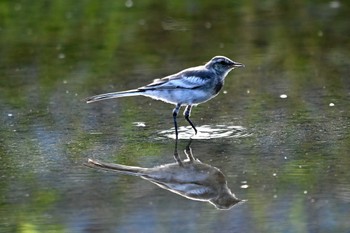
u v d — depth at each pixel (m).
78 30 32.41
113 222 15.88
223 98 24.17
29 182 17.97
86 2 35.94
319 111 22.52
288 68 27.11
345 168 18.22
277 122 21.67
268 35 31.03
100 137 20.95
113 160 19.22
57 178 18.16
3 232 15.56
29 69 27.80
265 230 15.42
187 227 15.60
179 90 20.47
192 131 21.22
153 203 16.69
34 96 24.83
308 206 16.28
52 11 34.84
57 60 28.73
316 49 29.12
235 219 15.86
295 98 23.83
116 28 32.50
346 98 23.67
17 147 20.31
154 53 29.28
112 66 27.88
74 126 21.92
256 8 35.00
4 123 22.28
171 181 17.84
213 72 20.88
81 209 16.47
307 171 18.09
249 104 23.42
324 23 32.25
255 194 16.98
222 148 19.78
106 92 25.02
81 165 18.94
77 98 24.52
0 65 28.33
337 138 20.22
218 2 36.03
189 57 28.58
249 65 27.61
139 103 24.02
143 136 20.95
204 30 31.98
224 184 17.56
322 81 25.50
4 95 25.02
